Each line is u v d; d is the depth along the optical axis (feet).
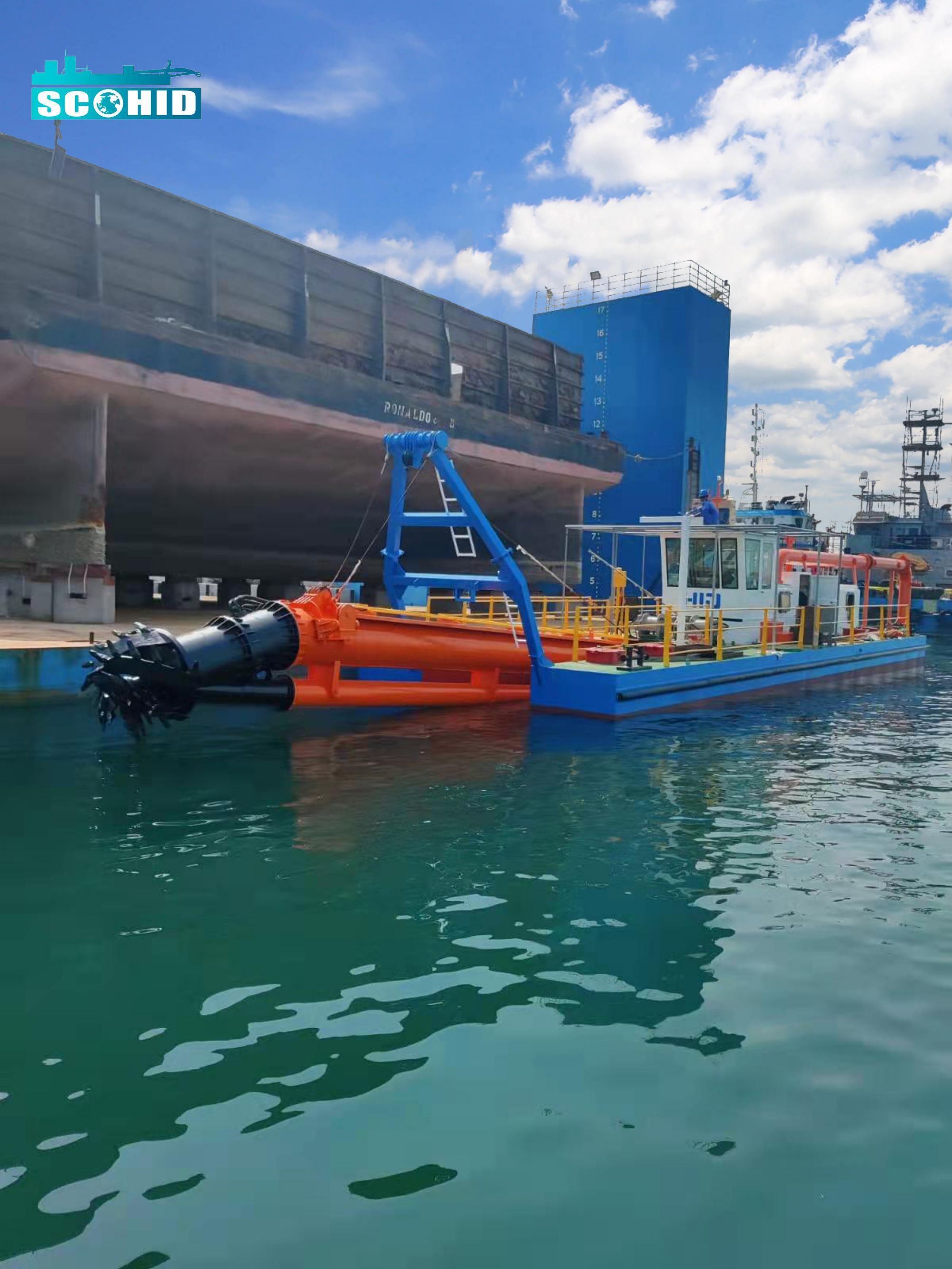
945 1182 9.75
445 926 16.76
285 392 69.26
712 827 23.73
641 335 135.03
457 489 41.91
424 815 24.34
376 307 82.48
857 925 17.13
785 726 40.29
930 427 161.79
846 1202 9.41
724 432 144.97
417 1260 8.51
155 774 28.48
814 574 64.95
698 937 16.43
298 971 14.78
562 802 25.98
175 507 83.61
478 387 96.37
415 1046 12.42
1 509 67.67
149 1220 9.00
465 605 51.67
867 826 24.11
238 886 18.70
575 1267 8.45
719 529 51.57
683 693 45.06
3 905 17.48
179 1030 12.77
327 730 37.01
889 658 70.95
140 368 59.77
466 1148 10.22
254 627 32.68
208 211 67.77
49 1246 8.63
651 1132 10.54
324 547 114.01
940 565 156.56
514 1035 12.77
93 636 40.81
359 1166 9.87
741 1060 12.15
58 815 23.68
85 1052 12.15
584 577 129.80
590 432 139.23
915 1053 12.39
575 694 41.42
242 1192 9.45
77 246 59.93
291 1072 11.72
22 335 54.29
